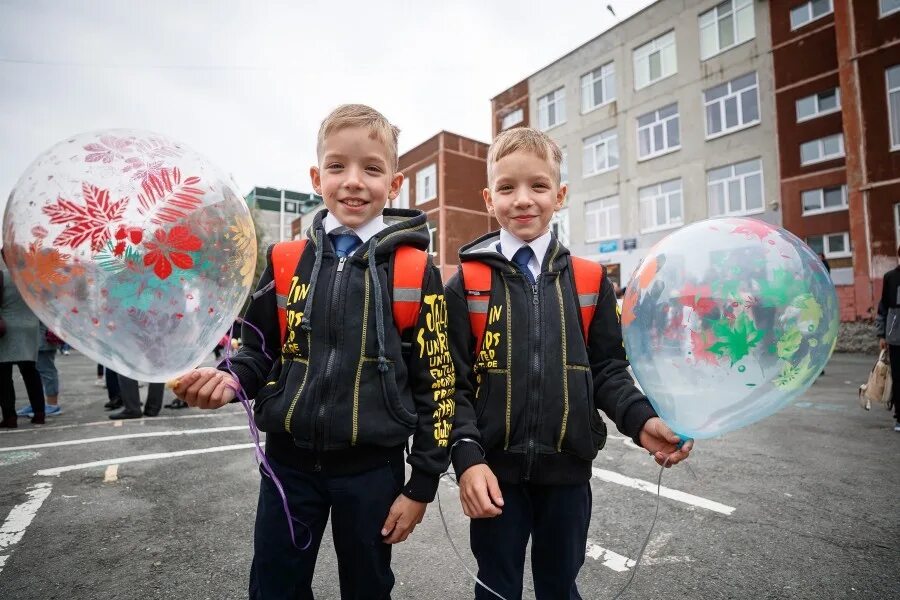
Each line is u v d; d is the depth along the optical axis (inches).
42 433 164.1
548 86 665.6
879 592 67.8
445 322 51.1
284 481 46.2
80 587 70.0
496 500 43.6
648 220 557.6
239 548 82.0
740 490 105.8
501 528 49.8
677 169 530.3
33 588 69.6
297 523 45.4
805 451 134.5
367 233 51.3
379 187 50.6
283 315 49.3
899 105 381.1
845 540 82.7
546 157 56.2
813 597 66.9
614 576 73.1
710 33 512.1
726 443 143.3
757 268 42.0
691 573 73.4
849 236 432.1
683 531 87.0
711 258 43.8
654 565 75.9
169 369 42.8
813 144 451.2
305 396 44.7
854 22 401.4
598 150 609.9
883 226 386.3
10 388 170.9
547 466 49.6
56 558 78.2
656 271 46.9
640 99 562.6
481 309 54.2
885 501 98.8
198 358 44.7
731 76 494.3
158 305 39.4
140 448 144.6
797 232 457.1
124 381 188.1
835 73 432.5
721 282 42.4
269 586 44.6
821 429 159.3
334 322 46.5
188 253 39.9
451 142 714.8
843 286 416.2
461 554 81.6
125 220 37.9
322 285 47.9
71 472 121.0
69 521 92.0
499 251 58.1
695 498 101.8
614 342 55.8
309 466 45.4
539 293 53.3
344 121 50.1
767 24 473.1
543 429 49.5
